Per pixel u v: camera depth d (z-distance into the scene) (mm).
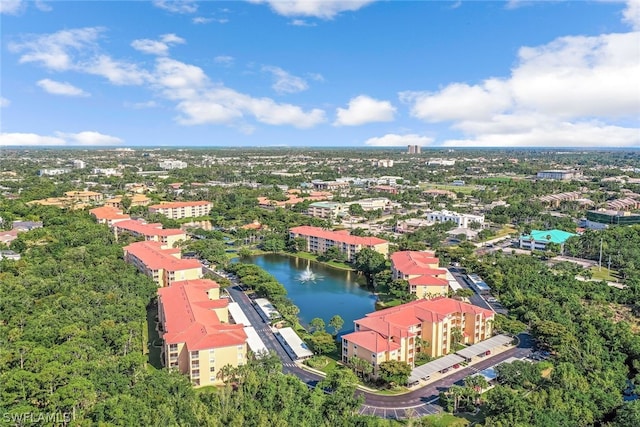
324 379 181750
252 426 143375
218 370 186250
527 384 175250
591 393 164500
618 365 190875
